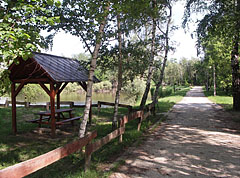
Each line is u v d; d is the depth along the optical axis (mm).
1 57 3180
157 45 10297
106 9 4641
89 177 3689
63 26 6035
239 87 13016
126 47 8539
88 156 4031
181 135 7105
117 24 7324
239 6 8758
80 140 3754
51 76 7246
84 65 8172
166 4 10688
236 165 4395
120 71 7609
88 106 5445
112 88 48281
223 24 9117
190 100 22516
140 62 9203
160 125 8914
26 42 3309
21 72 7988
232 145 5867
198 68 46500
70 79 8016
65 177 3902
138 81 22641
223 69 23734
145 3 5012
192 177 3834
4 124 9742
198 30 10570
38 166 2762
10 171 2334
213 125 8797
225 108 14180
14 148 6316
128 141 6184
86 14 5172
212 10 9961
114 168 4172
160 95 33719
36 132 8336
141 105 10656
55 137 7590
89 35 6129
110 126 8961
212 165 4402
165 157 4910
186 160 4703
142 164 4480
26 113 12828
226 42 12875
